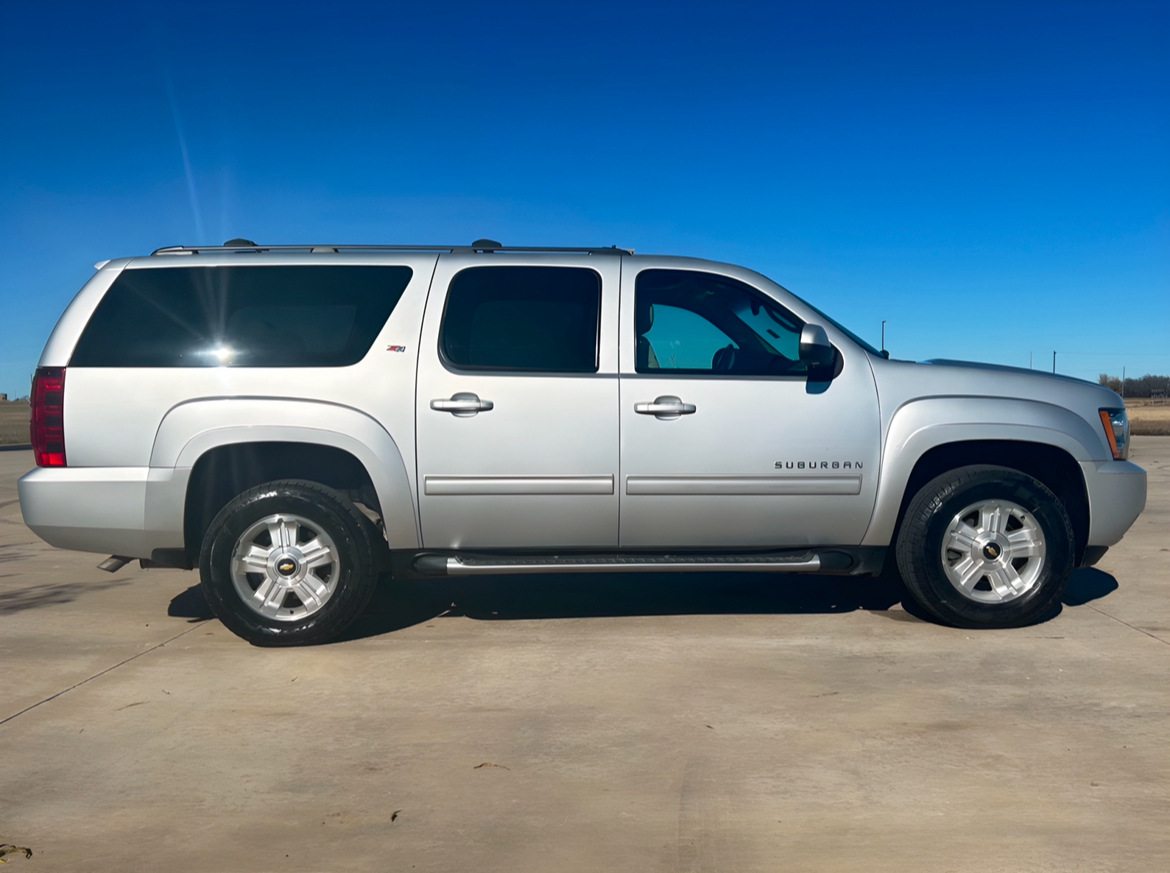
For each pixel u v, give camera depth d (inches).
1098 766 123.4
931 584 190.5
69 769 126.6
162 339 187.2
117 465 183.5
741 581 247.4
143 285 189.9
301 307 189.9
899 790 116.7
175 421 182.7
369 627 201.2
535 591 236.2
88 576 265.3
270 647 186.2
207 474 188.9
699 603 221.3
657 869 98.4
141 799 117.0
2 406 3767.2
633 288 193.8
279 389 184.7
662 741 134.0
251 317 188.9
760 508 189.6
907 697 151.4
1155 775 120.4
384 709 149.1
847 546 194.5
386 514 185.8
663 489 187.3
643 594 231.9
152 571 273.7
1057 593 192.4
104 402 183.6
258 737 137.6
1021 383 197.0
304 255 194.2
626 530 189.8
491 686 159.9
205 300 189.3
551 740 135.0
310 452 193.6
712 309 195.6
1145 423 1700.3
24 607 224.4
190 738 137.4
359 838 106.1
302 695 156.5
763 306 197.2
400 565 190.9
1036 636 188.4
